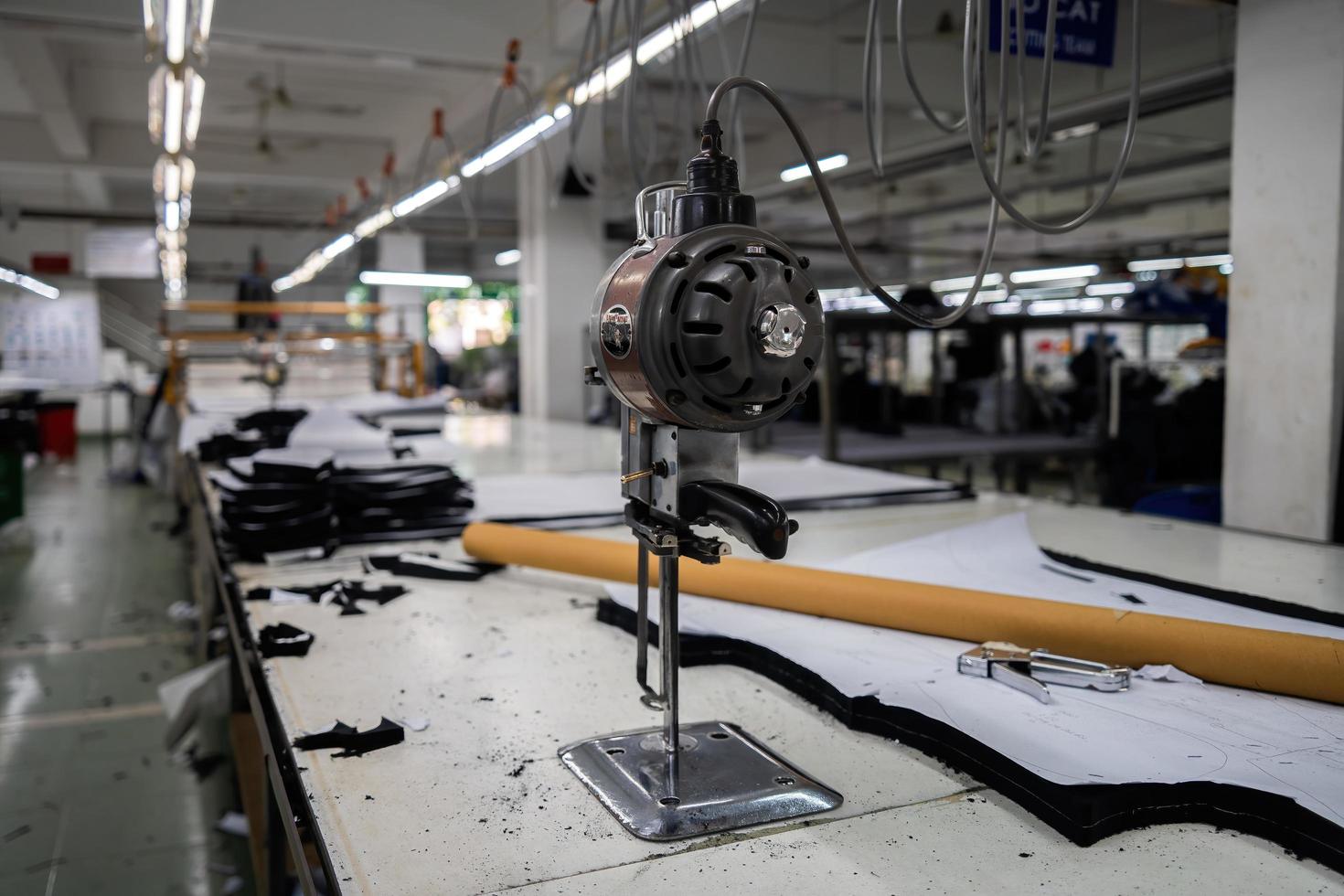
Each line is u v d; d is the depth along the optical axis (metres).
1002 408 6.51
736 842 0.76
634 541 1.96
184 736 2.98
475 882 0.70
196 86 4.81
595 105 6.64
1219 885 0.69
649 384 0.79
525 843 0.76
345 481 2.14
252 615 1.48
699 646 1.24
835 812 0.82
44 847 2.57
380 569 1.80
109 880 2.40
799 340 0.78
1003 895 0.68
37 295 15.98
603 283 0.88
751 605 1.42
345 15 5.86
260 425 3.90
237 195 16.02
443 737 0.99
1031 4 3.92
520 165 8.32
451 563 1.79
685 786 0.85
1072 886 0.69
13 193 15.61
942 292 13.78
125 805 2.81
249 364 6.20
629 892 0.69
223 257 18.59
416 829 0.79
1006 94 1.26
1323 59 2.73
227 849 2.55
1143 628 1.08
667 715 0.87
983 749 0.87
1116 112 4.81
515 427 5.44
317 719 1.04
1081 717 0.94
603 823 0.80
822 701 1.07
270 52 6.04
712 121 0.84
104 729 3.39
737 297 0.76
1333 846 0.71
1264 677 1.00
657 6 3.15
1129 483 5.04
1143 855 0.74
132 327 18.27
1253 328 2.96
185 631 4.65
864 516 2.32
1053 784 0.78
